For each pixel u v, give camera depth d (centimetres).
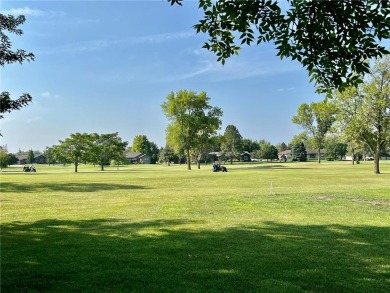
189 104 8169
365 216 1395
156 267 748
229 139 13738
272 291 617
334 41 676
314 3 642
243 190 2595
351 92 4844
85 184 3431
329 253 859
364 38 657
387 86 4725
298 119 10575
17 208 1745
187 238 1017
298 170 6378
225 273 709
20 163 19312
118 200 2064
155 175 5216
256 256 830
